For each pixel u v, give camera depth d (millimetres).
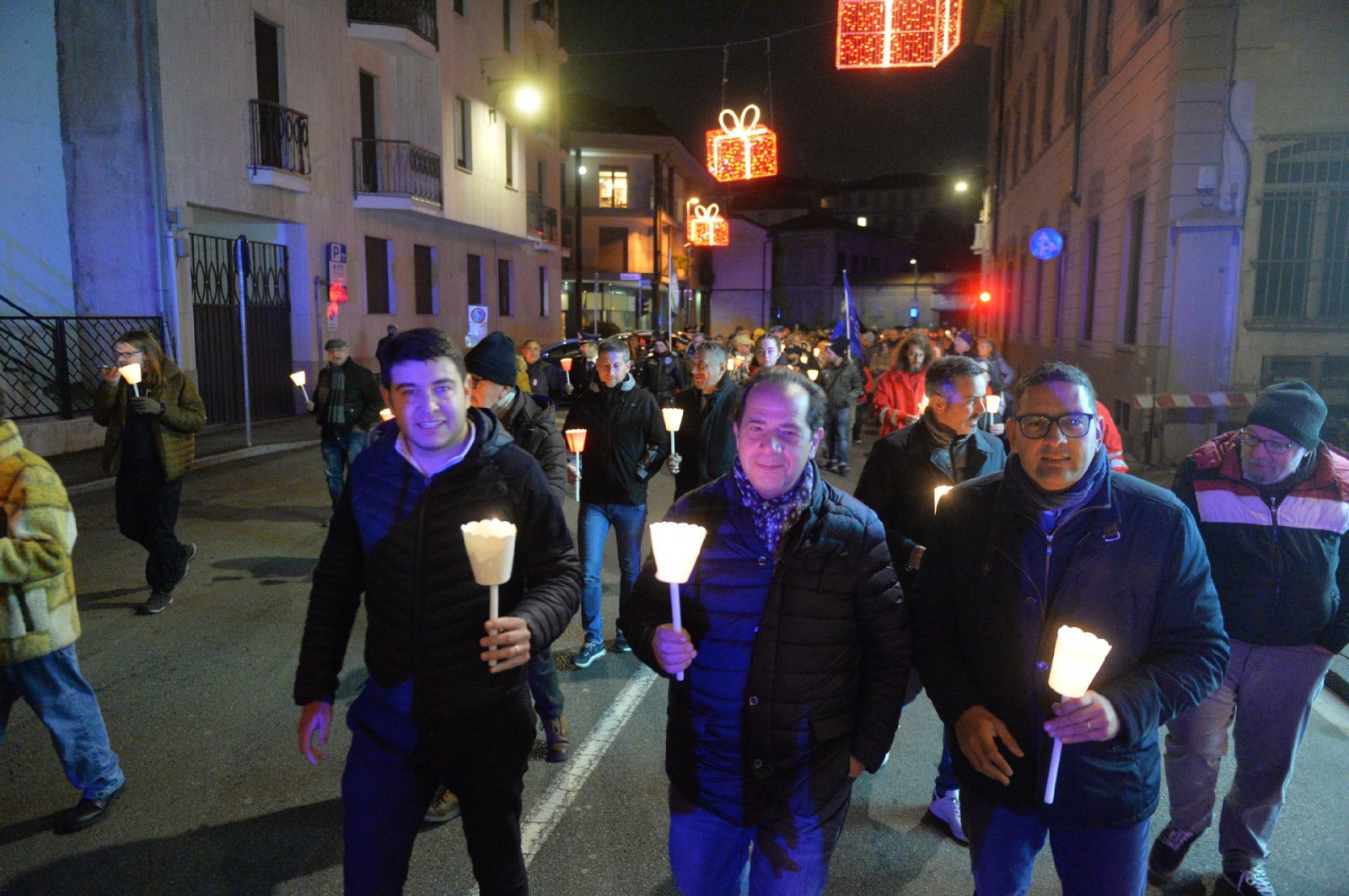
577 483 5773
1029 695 2424
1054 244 18359
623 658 5887
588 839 3830
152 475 6637
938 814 3955
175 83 15484
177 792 4195
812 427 2334
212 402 16969
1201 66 11797
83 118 15070
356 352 21531
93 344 14648
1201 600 2371
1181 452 12133
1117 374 15000
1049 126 22828
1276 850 3793
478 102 26531
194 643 6133
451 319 26797
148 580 6785
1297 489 3270
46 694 3746
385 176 22141
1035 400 2334
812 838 2418
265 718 4992
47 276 15469
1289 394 3154
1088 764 2371
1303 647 3312
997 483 2527
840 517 2408
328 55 20062
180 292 15688
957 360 3783
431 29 23172
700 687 2453
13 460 3533
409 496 2580
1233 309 11992
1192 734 3469
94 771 3902
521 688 2684
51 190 15297
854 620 2436
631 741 4727
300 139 18812
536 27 31141
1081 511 2375
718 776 2453
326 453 9570
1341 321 11711
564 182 49125
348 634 2760
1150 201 13227
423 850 3752
